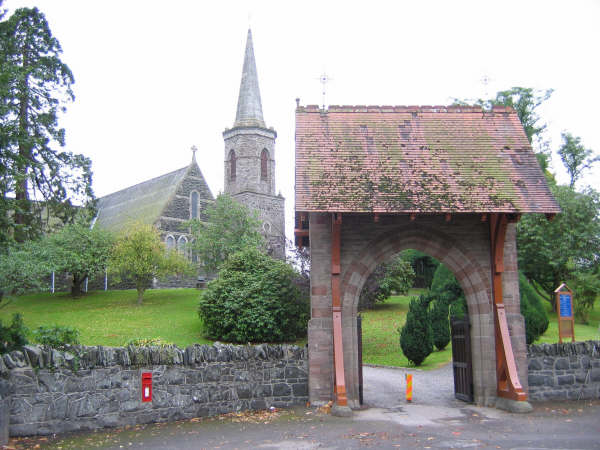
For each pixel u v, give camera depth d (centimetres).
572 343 1420
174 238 4562
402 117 1579
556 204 1326
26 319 2969
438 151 1470
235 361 1285
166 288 4347
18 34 2392
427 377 1906
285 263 2608
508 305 1367
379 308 3447
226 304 2425
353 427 1105
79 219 3030
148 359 1162
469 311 1397
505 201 1316
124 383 1123
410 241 1395
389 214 1386
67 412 1041
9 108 1316
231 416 1220
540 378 1383
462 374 1434
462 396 1424
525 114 3594
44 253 2603
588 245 2919
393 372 2059
